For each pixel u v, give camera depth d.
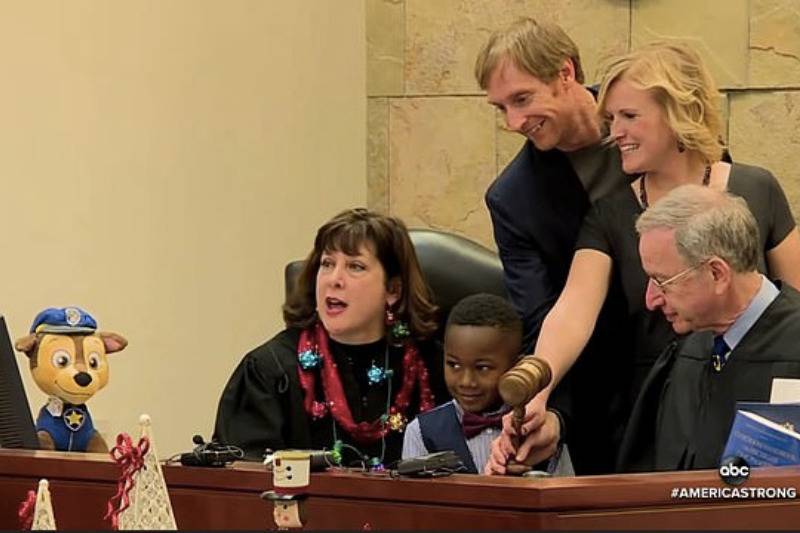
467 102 8.88
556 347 4.82
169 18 7.78
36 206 7.05
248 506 3.44
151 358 7.66
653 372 4.68
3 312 6.88
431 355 5.18
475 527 3.11
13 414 4.51
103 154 7.41
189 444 7.89
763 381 4.20
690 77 4.69
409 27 8.98
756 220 4.79
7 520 3.79
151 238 7.68
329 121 8.89
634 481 3.09
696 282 4.19
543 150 5.18
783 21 8.10
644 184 4.91
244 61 8.27
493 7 8.77
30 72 7.03
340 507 3.26
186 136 7.89
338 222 5.08
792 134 8.12
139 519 3.23
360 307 5.02
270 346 5.14
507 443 4.23
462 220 8.92
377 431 5.04
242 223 8.27
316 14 8.77
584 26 8.52
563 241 5.26
